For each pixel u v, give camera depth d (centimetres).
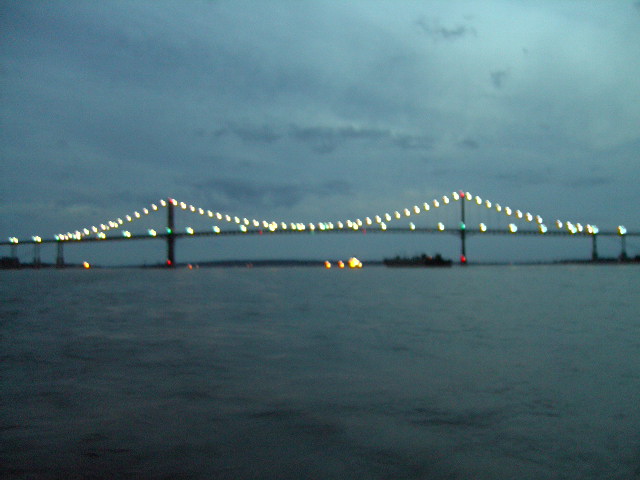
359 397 786
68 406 734
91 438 607
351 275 9094
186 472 520
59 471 516
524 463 550
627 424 662
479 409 724
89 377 920
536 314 2088
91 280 6631
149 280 6675
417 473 526
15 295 3472
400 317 1972
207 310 2292
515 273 9469
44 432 624
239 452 570
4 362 1059
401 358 1100
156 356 1126
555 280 6156
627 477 519
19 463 534
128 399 773
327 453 570
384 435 624
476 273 9694
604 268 13150
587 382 873
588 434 628
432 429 643
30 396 788
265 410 718
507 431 639
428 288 4388
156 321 1833
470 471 531
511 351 1188
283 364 1035
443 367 1001
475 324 1722
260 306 2516
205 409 722
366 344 1296
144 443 593
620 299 2952
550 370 971
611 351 1178
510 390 827
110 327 1661
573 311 2206
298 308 2391
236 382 882
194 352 1178
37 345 1283
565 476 521
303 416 691
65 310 2303
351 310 2288
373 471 529
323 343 1309
